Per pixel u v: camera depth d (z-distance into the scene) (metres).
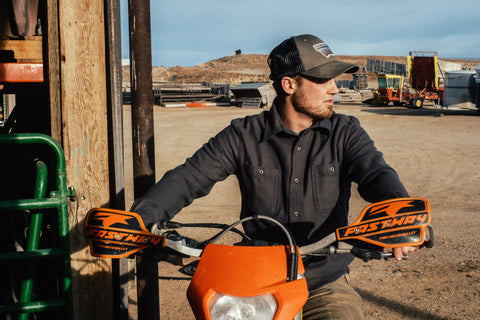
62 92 3.04
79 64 3.06
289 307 1.39
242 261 1.53
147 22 2.81
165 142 17.14
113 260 3.18
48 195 3.28
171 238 1.74
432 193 9.29
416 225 1.53
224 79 78.19
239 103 37.56
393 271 5.09
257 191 2.20
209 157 2.22
